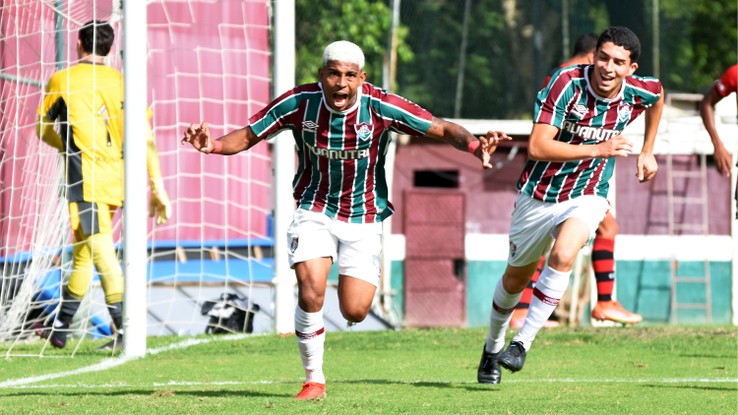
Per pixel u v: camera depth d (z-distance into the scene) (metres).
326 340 36.88
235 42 55.12
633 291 70.81
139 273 32.38
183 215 56.50
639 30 87.75
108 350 33.91
